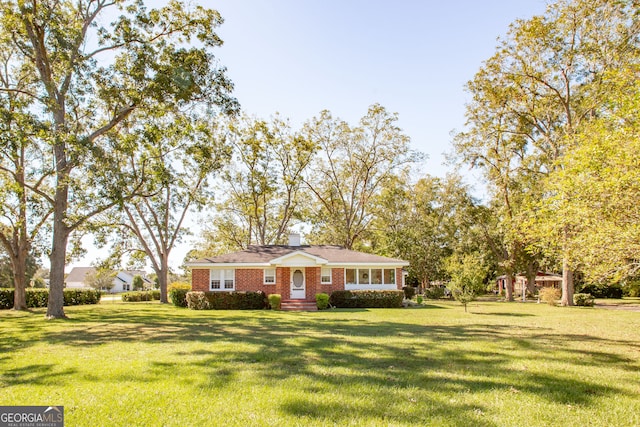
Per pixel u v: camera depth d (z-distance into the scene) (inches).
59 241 770.2
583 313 866.8
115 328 596.4
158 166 749.9
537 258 1425.9
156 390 265.1
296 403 240.2
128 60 753.6
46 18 693.3
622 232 346.9
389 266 1128.2
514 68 1119.0
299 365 338.0
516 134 1262.3
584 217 380.5
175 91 736.3
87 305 1217.4
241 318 753.0
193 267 1085.8
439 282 1872.5
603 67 941.2
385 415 222.8
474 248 1793.8
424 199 1797.5
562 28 1040.2
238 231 1652.3
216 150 916.0
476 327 604.1
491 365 342.0
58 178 756.6
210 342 454.6
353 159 1579.7
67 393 258.8
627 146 348.8
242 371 315.9
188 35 792.3
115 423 210.1
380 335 513.3
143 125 822.5
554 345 440.8
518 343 453.1
